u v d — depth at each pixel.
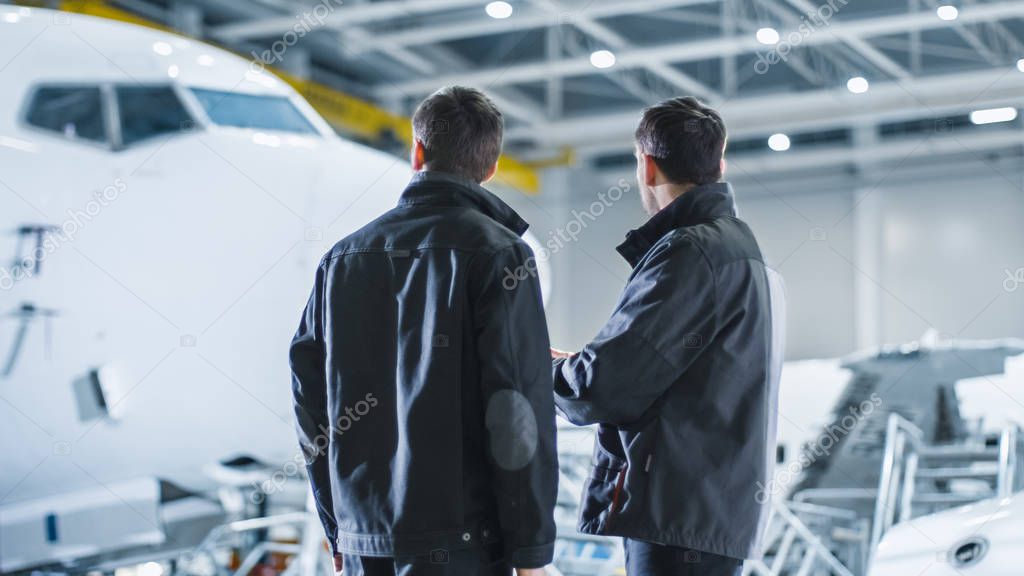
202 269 4.88
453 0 13.97
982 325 20.70
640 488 2.45
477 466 2.24
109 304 4.84
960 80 16.27
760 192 22.86
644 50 15.70
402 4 14.20
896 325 21.44
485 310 2.20
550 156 20.84
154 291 4.85
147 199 4.92
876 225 21.70
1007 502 3.37
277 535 7.10
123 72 5.28
